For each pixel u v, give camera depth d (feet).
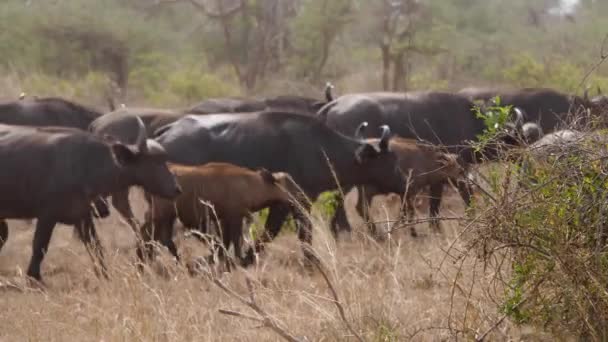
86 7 396.78
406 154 145.28
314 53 396.16
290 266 119.24
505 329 75.31
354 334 75.36
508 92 173.27
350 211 165.58
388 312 82.33
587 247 70.54
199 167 123.44
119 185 121.80
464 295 77.46
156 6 454.81
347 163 137.90
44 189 118.21
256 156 136.05
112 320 86.79
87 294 102.53
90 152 120.57
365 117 160.35
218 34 448.65
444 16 380.17
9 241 142.10
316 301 86.53
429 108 163.12
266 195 124.57
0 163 117.39
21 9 393.70
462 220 79.71
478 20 465.06
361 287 85.61
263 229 131.13
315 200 137.49
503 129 85.05
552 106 171.94
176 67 401.70
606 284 69.10
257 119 138.41
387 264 98.58
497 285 79.20
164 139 137.18
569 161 72.02
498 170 80.28
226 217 123.03
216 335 82.48
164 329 83.30
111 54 398.01
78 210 120.06
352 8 379.96
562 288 70.95
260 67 397.60
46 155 118.83
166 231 123.44
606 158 70.49
